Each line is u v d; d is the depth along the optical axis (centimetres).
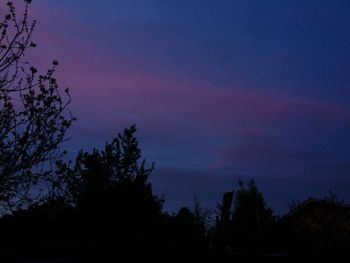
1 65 833
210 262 1042
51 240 1280
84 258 1007
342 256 1335
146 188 1573
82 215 1403
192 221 1595
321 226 2162
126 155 1562
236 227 3128
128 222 1498
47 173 859
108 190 1484
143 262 1075
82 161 1482
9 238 1221
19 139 816
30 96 848
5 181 813
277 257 1229
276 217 2630
